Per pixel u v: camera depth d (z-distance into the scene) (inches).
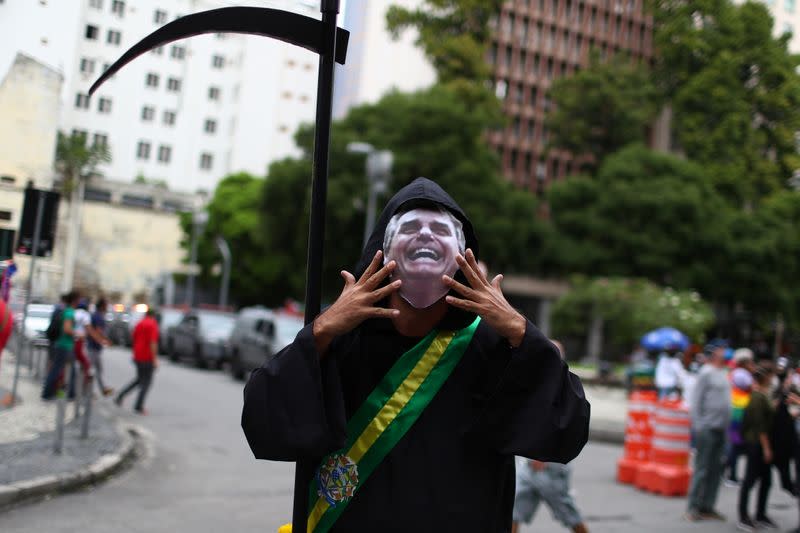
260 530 276.2
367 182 1286.9
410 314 88.5
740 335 1877.5
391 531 83.2
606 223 1533.0
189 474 369.1
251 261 1841.8
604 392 944.3
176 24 90.0
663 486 401.7
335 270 1331.2
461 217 90.4
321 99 90.9
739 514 336.8
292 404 81.6
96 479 331.6
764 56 1850.4
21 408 490.3
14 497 281.9
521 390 84.7
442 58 1819.6
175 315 1214.3
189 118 929.5
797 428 341.4
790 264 1579.7
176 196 1077.1
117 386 727.7
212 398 687.7
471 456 85.4
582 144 1964.8
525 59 2239.2
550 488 249.9
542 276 1657.2
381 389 87.0
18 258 482.9
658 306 1072.2
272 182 1379.2
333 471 85.2
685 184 1549.0
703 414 347.6
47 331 538.6
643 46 2343.8
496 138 2176.4
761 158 1804.9
